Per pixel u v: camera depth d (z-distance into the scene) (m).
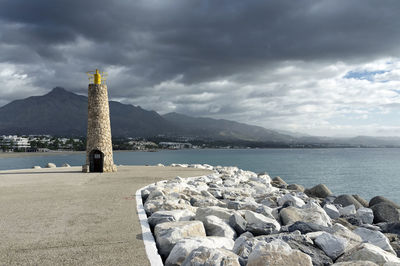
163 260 6.07
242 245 6.00
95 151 22.92
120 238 6.26
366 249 5.55
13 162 88.88
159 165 31.27
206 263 4.77
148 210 9.19
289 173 59.94
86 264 4.92
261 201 13.08
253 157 138.75
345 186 41.47
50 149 185.38
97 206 9.42
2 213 8.45
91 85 23.03
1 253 5.38
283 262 4.71
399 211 12.36
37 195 11.48
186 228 6.66
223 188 15.99
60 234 6.51
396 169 70.19
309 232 7.29
